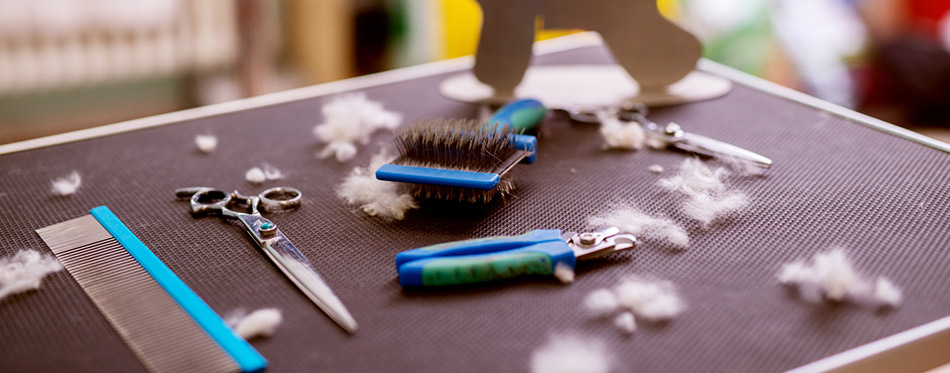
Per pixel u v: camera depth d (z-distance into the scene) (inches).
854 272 23.3
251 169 32.4
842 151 32.6
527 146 30.7
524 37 38.6
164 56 77.1
